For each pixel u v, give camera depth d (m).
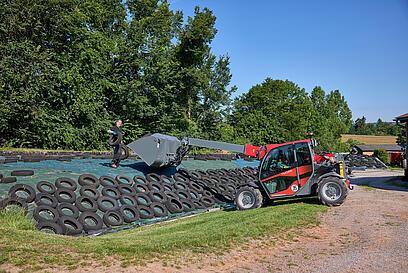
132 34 34.56
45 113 24.48
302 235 8.80
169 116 35.72
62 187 11.91
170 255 6.81
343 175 12.90
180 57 39.56
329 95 95.25
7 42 23.75
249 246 7.77
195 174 18.17
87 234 10.42
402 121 21.64
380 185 18.64
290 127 51.72
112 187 13.25
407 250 7.63
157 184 15.12
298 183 12.62
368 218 10.41
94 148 28.52
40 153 18.52
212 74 43.50
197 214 14.09
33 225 9.06
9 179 11.38
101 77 30.70
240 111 53.62
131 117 33.66
